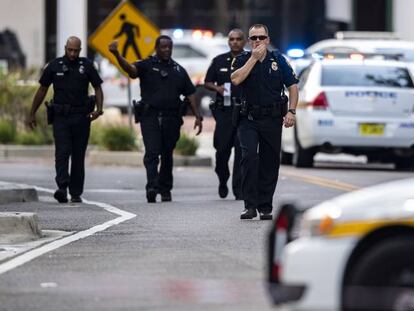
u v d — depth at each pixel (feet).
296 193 171.83
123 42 218.38
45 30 415.23
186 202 162.40
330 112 211.00
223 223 136.15
